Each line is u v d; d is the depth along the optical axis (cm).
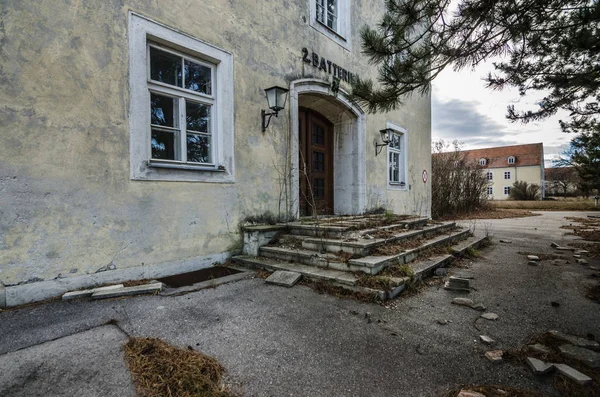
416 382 198
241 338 254
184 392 183
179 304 328
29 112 330
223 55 515
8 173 318
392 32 353
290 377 202
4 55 316
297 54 659
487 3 296
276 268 448
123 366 208
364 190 859
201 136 510
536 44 361
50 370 203
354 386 193
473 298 360
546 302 345
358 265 395
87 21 370
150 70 443
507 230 1028
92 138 372
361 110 840
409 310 321
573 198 4575
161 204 435
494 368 213
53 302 328
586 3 280
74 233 359
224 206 517
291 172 636
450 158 1892
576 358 220
